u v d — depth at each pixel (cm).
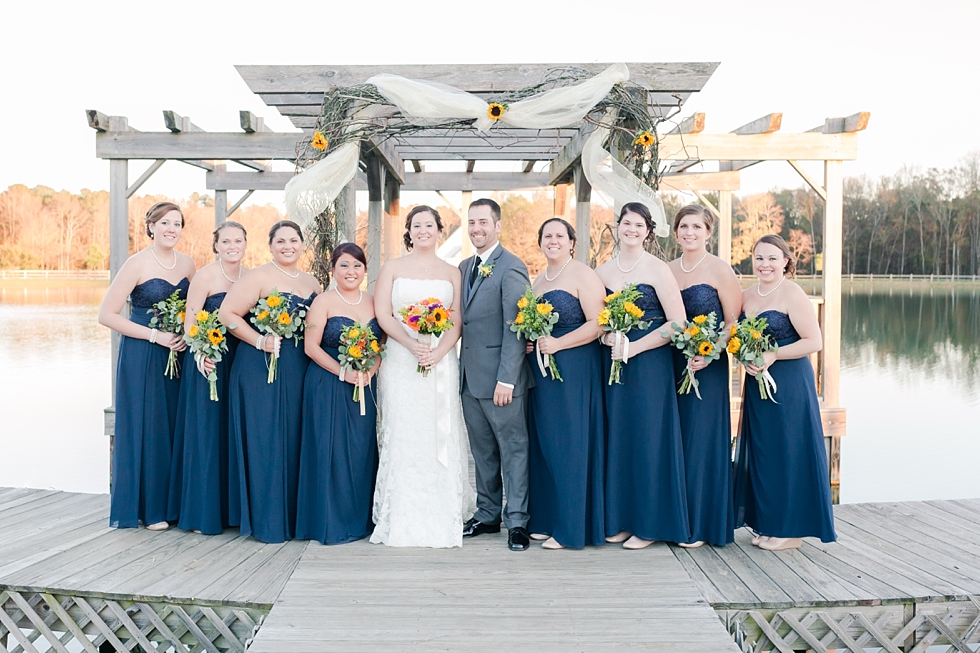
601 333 345
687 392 351
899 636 305
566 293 345
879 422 1056
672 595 298
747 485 363
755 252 352
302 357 366
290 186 418
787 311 344
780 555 352
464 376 359
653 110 501
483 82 477
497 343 351
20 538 371
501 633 264
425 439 354
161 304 371
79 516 412
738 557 348
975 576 327
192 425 369
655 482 348
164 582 313
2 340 1697
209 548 355
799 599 300
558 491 349
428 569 324
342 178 431
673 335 334
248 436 359
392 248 856
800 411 342
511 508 356
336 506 361
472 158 837
